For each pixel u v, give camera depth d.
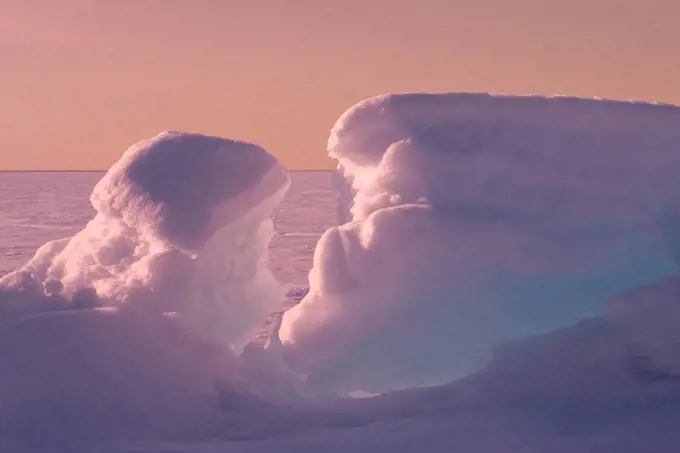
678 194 8.03
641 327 6.78
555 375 6.41
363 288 7.40
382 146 7.92
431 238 7.41
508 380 6.46
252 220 8.23
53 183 105.50
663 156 8.04
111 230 7.75
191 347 6.82
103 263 7.57
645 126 8.02
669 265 7.77
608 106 7.98
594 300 7.50
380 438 5.71
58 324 6.41
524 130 7.91
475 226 7.49
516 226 7.58
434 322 7.39
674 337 6.64
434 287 7.41
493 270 7.47
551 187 7.82
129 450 5.61
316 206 60.09
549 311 7.43
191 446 5.68
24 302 6.84
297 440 5.75
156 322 6.81
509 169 7.80
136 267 7.40
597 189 7.88
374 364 7.36
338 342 7.37
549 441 5.52
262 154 8.09
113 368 6.30
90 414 6.00
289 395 7.19
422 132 7.84
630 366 6.45
